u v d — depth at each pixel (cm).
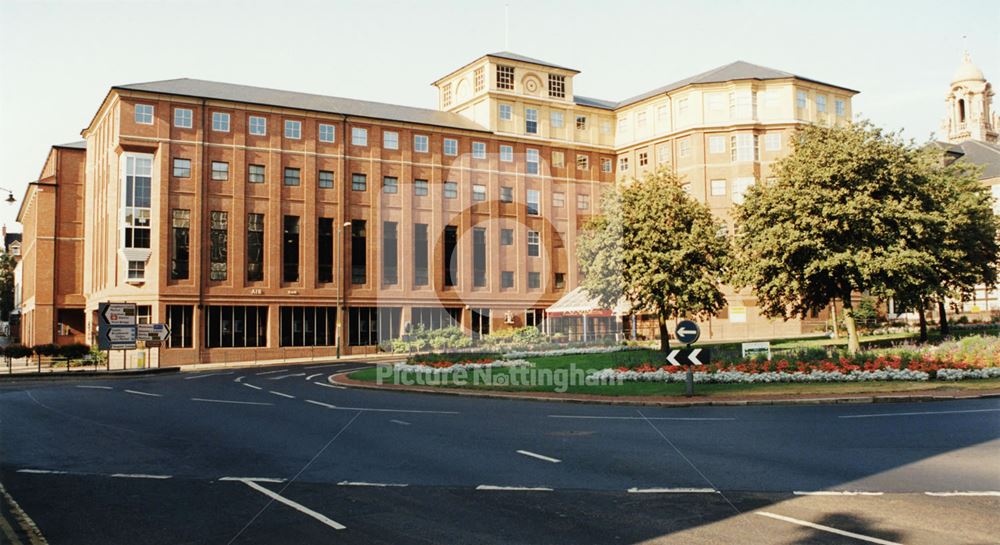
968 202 3694
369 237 5444
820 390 1923
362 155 5478
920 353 2491
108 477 971
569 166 6303
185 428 1436
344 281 5316
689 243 3250
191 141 4888
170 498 850
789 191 3139
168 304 4731
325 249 5309
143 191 4762
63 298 6150
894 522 720
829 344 3888
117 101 4797
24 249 7631
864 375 2120
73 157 6278
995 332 4003
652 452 1116
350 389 2403
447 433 1337
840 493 837
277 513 779
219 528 724
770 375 2161
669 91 6284
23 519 763
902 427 1320
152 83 4928
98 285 5394
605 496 841
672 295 3269
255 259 5075
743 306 5741
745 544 656
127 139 4694
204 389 2442
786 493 841
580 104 6469
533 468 1005
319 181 5325
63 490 896
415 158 5638
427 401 1964
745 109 6056
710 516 750
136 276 4712
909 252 2948
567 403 1886
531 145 6109
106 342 3478
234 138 5047
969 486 860
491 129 5962
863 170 3119
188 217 4844
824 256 3070
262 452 1150
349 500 833
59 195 6206
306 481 934
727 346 3488
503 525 726
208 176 4941
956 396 1777
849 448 1117
